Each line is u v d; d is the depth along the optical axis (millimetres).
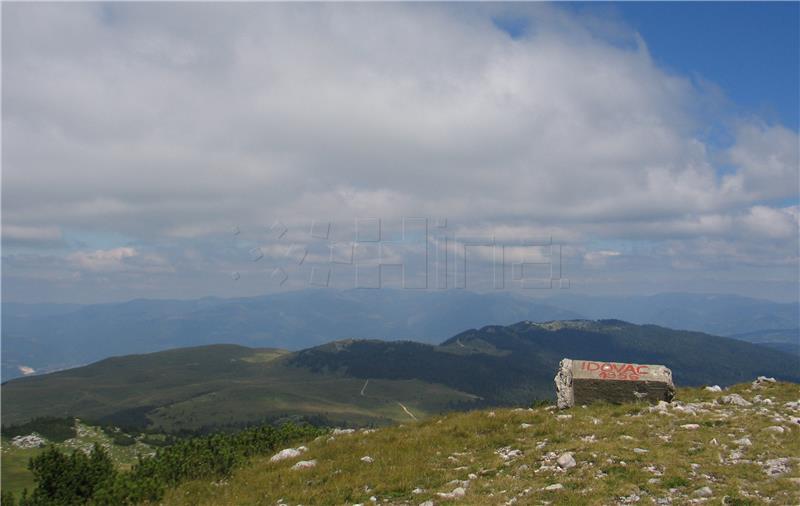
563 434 21531
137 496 20062
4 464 96938
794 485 14336
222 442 26953
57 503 20500
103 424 147375
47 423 137125
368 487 18172
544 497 14797
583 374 27812
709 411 23906
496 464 18750
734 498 13844
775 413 23156
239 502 18484
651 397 26734
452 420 27484
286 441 28359
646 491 14742
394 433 26047
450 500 15422
